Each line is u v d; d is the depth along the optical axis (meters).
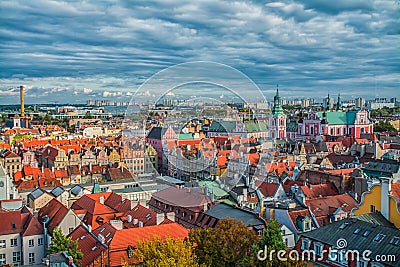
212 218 66.44
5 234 71.25
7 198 96.62
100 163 162.88
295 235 64.44
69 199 99.50
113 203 84.50
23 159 165.50
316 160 135.25
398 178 83.75
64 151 165.50
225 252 45.41
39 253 73.31
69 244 58.28
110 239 57.50
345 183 87.06
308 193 83.25
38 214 82.00
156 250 44.78
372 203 60.12
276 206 70.31
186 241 50.16
